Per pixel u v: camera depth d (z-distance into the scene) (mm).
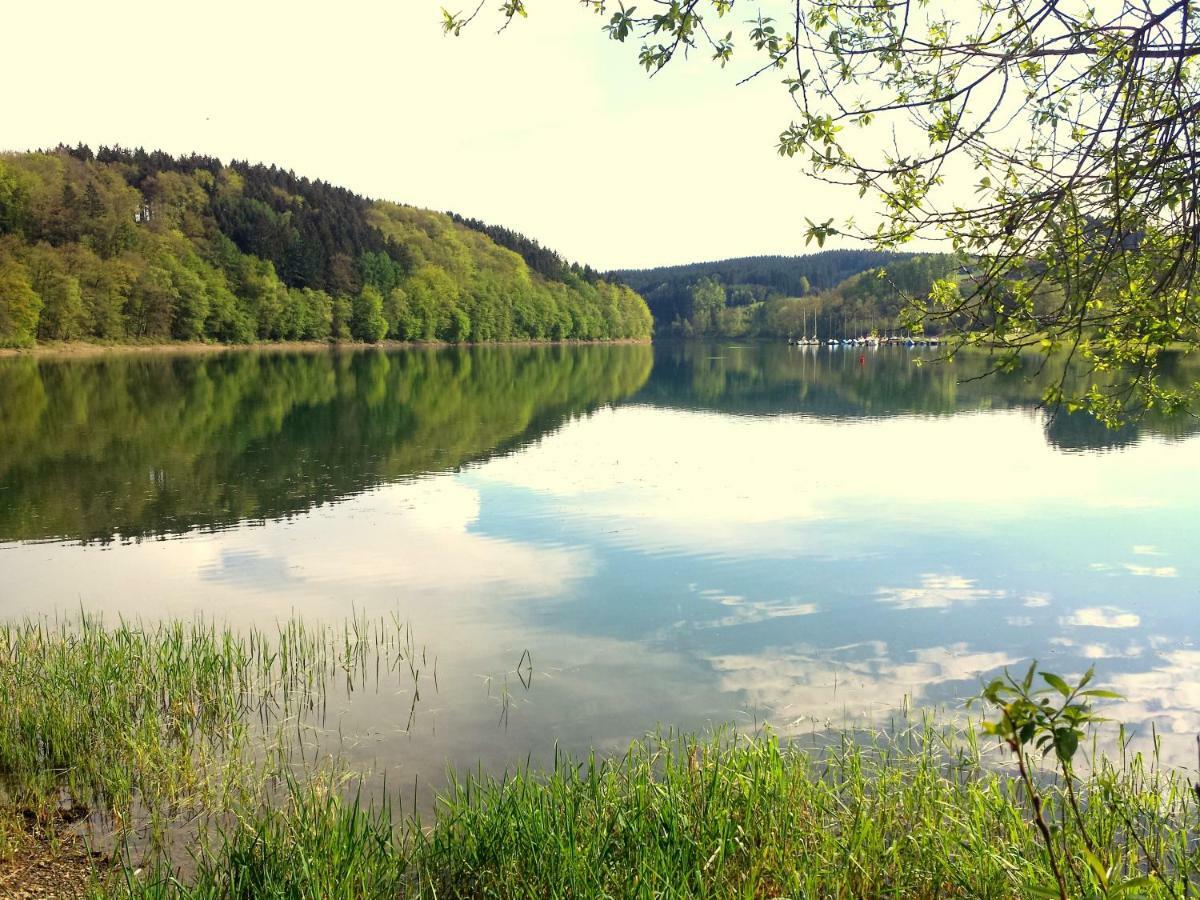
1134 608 10398
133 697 7492
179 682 7715
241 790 5957
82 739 6609
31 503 16688
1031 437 26562
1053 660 8742
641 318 167625
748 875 4758
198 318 88062
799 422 31688
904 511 16094
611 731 7090
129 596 11047
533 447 24734
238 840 4883
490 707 7574
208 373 54688
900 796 5539
